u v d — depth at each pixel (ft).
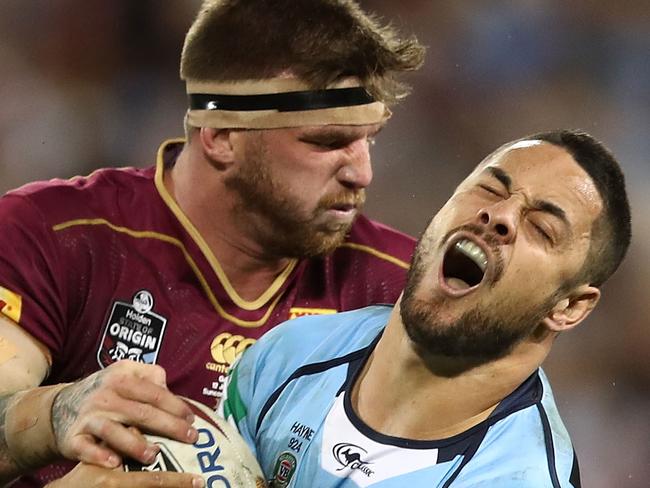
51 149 55.67
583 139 17.21
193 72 22.41
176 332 22.81
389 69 21.98
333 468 17.11
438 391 16.74
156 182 23.41
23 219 22.29
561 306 16.74
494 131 55.36
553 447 16.39
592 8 56.08
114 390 16.33
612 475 46.62
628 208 17.25
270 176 21.54
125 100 56.03
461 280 17.47
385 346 17.37
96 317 22.62
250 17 21.62
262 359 19.08
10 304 21.58
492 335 16.33
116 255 22.77
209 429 17.07
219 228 22.63
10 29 56.13
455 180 54.80
